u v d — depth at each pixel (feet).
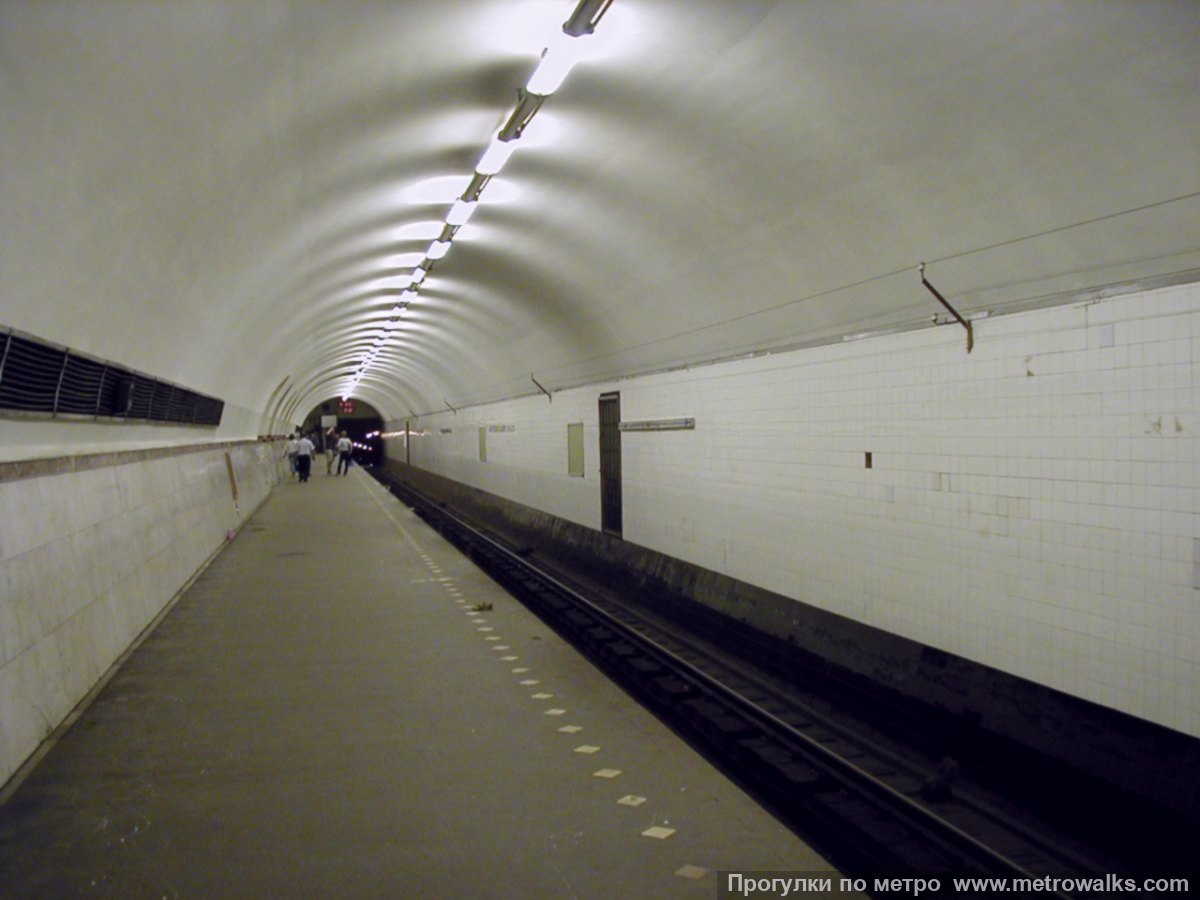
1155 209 13.92
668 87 19.35
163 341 29.40
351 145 22.84
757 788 17.47
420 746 18.08
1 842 13.69
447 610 32.45
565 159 25.12
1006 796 17.12
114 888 12.19
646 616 35.50
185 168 18.65
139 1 12.38
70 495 21.44
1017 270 17.03
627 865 12.91
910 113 16.21
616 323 36.88
